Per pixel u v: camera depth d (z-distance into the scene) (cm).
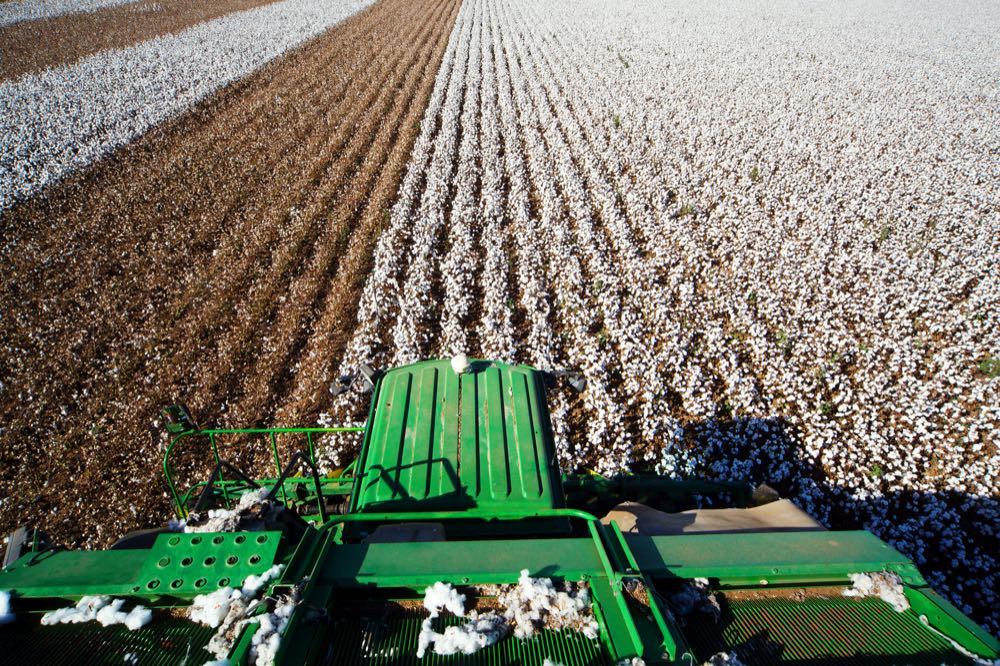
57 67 2883
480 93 2702
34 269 1388
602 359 1098
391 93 2628
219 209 1672
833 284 1341
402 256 1466
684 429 978
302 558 347
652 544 371
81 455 924
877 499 840
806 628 324
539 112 2358
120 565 347
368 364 1090
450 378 606
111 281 1350
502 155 2094
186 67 2917
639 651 290
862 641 315
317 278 1364
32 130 2152
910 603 339
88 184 1798
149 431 959
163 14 4031
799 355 1126
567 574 342
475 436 536
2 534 804
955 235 1547
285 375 1101
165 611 328
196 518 494
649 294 1296
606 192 1741
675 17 4150
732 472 877
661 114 2383
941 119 2366
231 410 1004
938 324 1206
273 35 3544
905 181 1848
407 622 325
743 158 1989
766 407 1013
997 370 1076
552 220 1631
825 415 998
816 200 1738
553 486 496
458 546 366
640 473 882
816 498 858
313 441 944
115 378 1069
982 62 3145
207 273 1384
